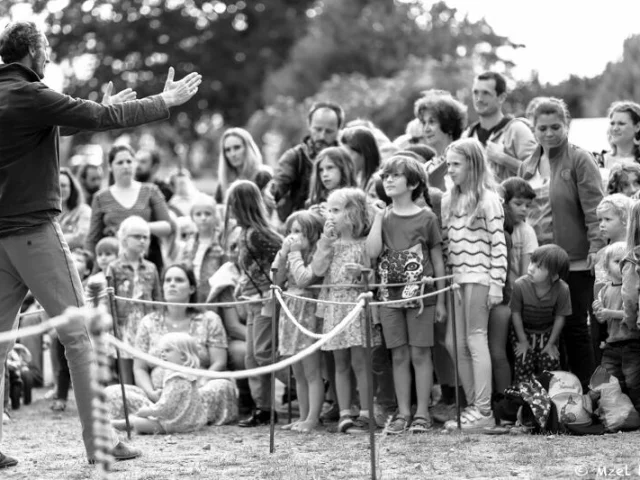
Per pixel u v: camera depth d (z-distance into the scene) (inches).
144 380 491.2
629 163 458.6
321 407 449.4
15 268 357.7
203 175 2176.4
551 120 457.7
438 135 500.1
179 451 397.4
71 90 2107.5
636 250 408.8
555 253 430.0
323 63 2030.0
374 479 325.1
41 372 639.1
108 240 549.3
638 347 416.5
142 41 2164.1
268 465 358.6
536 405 409.4
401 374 434.0
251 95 2171.5
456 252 434.3
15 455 395.9
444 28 2076.8
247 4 2287.2
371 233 439.8
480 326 429.4
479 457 362.9
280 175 519.2
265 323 470.3
